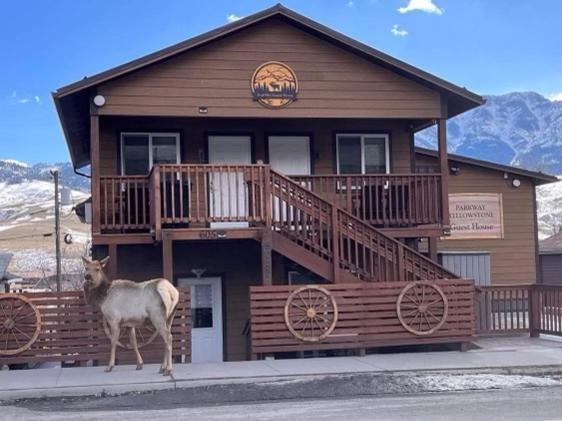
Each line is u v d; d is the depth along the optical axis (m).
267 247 13.76
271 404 9.88
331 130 17.38
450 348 14.28
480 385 11.00
